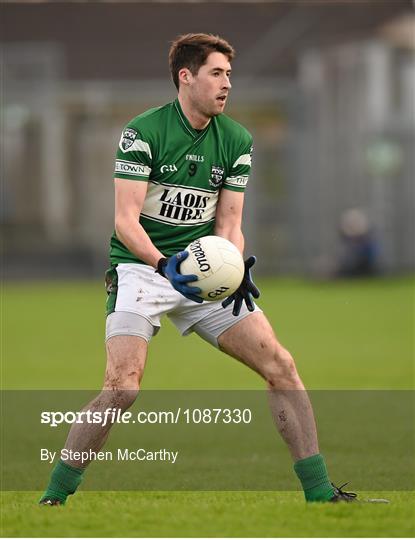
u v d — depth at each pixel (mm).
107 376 22359
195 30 134875
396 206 117188
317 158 117250
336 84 118375
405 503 22562
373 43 117688
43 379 48000
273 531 19906
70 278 119625
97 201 119625
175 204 23047
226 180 23500
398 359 54406
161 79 132875
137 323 22406
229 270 21719
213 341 23203
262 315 23125
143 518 20953
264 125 119125
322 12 127062
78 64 133000
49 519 20875
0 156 118812
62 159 119438
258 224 116875
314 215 117000
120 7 136750
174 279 21672
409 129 117562
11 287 113000
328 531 19922
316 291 101625
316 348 59625
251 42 130000
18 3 136750
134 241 22203
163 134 22578
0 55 120312
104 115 119875
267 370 22797
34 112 119062
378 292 99562
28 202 119625
